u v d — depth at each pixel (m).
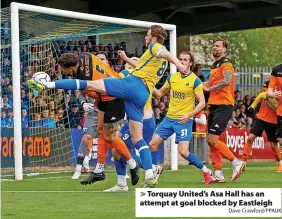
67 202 9.71
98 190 11.55
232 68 13.12
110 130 10.67
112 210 8.81
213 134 13.11
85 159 15.31
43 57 18.17
